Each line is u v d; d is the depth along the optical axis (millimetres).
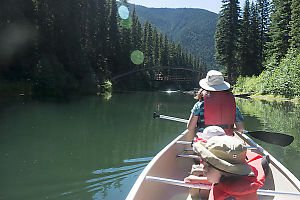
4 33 20094
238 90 34250
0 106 13250
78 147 5781
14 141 6273
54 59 23625
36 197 3295
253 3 44938
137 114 11688
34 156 5074
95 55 41094
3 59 19812
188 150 3627
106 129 7914
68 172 4188
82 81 27906
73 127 8180
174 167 3359
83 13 35188
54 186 3621
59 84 22734
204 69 156375
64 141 6336
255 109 13812
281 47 31984
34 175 4051
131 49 60469
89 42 39781
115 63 52000
